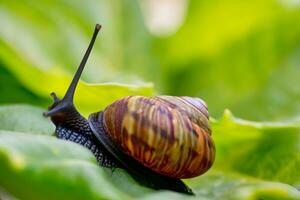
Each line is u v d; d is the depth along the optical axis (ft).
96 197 0.59
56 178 0.59
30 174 0.59
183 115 0.70
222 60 1.01
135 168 0.69
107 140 0.69
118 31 1.01
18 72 0.82
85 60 0.73
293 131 0.74
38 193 0.59
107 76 0.92
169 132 0.68
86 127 0.71
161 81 1.00
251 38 1.00
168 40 1.04
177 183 0.70
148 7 1.27
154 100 0.70
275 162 0.75
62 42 0.92
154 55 1.02
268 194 0.65
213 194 0.72
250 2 1.00
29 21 0.92
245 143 0.75
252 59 0.99
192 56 1.03
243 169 0.75
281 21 1.00
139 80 0.92
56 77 0.78
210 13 1.02
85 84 0.71
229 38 1.02
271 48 0.99
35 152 0.61
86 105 0.74
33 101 0.84
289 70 0.96
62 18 0.94
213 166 0.76
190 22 1.03
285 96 0.93
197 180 0.74
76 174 0.59
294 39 0.99
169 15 1.26
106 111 0.70
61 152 0.62
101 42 0.98
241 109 0.93
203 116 0.71
